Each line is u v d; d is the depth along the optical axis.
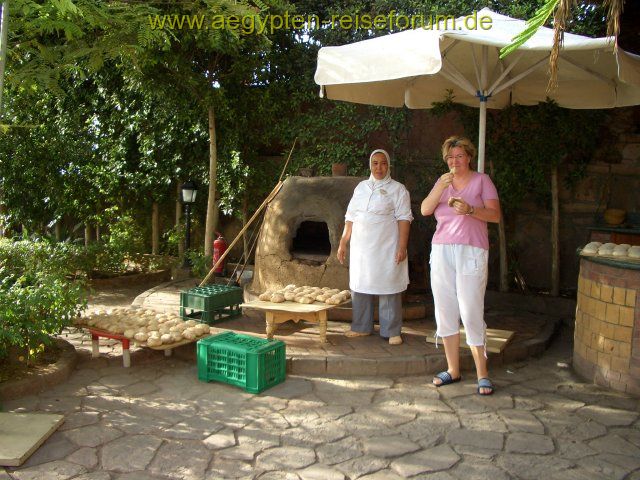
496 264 7.05
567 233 6.70
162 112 7.74
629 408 3.85
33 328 4.01
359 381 4.23
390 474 2.95
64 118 8.85
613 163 6.43
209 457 3.09
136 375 4.30
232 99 7.28
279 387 4.09
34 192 8.80
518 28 4.44
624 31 5.54
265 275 5.83
